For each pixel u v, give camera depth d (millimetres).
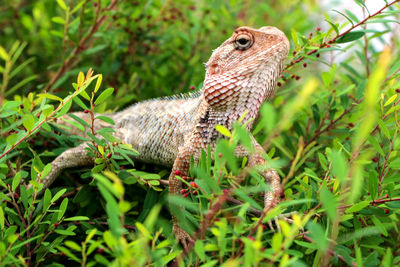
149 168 414
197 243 340
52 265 359
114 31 441
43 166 376
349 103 411
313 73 447
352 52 442
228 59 385
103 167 378
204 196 348
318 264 354
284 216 368
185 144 388
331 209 330
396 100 382
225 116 384
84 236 378
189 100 406
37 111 371
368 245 367
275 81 385
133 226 376
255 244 329
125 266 330
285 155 409
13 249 354
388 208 363
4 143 380
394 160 378
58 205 392
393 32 420
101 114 425
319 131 406
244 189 344
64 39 431
